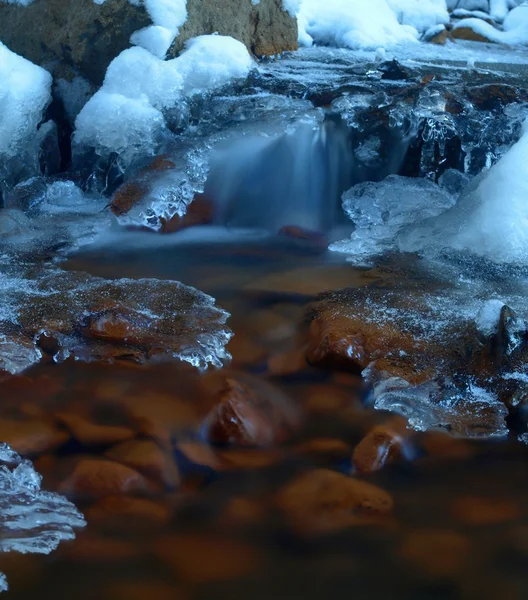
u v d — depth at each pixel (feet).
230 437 10.23
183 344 10.95
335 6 18.38
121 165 13.51
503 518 9.72
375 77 14.35
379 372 10.68
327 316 11.20
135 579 9.36
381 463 10.06
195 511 9.75
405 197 13.07
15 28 14.35
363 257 12.33
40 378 10.71
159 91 13.47
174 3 13.66
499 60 16.67
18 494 9.77
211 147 13.29
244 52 13.98
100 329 11.04
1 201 13.47
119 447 10.14
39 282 11.74
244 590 9.32
